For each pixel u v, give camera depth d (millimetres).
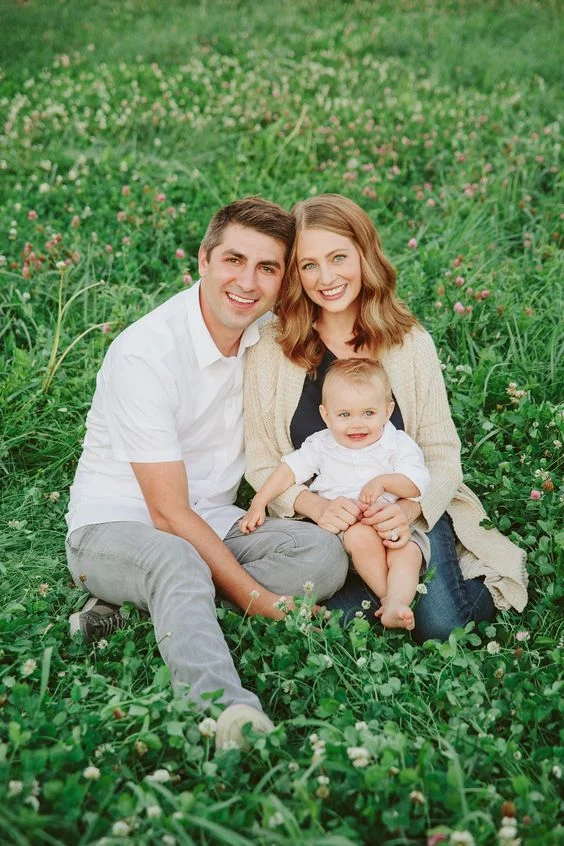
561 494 3643
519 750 2594
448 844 2082
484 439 3947
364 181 6602
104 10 12609
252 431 3557
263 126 8023
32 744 2430
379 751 2377
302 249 3314
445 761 2508
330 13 11953
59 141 7531
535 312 4934
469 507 3572
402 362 3520
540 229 5918
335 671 2875
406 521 3264
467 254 5496
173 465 3174
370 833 2219
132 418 3145
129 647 2910
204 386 3375
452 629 3197
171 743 2404
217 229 3217
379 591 3238
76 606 3289
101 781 2250
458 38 10688
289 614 2998
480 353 4504
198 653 2707
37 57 10516
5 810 2068
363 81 9250
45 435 4242
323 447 3471
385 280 3428
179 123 7973
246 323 3287
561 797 2422
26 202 6289
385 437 3432
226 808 2211
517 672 2904
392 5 12328
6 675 2818
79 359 4598
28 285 5125
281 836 2094
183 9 12438
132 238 5656
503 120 7781
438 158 7129
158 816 2139
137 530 3117
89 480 3395
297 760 2445
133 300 5070
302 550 3174
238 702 2582
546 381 4527
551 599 3262
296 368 3490
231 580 3127
